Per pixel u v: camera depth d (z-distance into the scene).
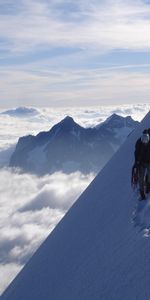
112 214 13.89
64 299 10.41
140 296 7.65
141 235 10.24
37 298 12.54
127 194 14.44
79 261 12.30
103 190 18.00
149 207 11.55
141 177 12.05
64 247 15.38
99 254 11.39
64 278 11.99
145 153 11.94
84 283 10.25
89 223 15.50
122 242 10.80
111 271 9.62
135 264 8.98
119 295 8.27
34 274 15.34
